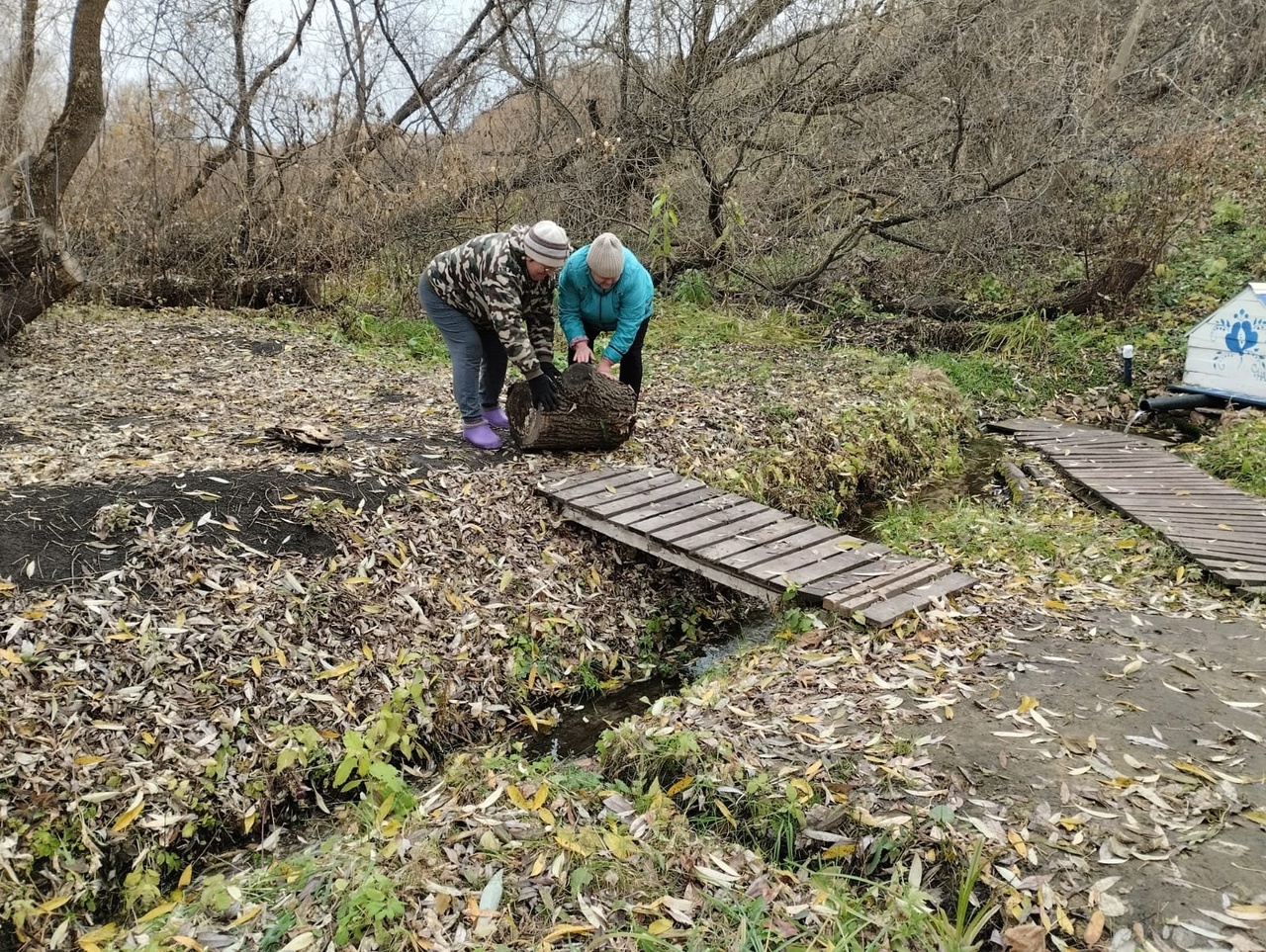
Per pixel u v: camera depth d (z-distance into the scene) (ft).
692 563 16.74
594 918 9.14
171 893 11.16
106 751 12.01
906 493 24.77
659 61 38.55
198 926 9.55
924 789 10.69
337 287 38.83
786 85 37.42
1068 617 15.24
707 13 37.35
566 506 18.62
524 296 18.66
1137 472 23.81
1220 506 20.79
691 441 22.85
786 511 22.02
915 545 19.95
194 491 16.52
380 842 10.53
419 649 15.21
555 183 38.55
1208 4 45.65
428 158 38.50
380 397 24.76
